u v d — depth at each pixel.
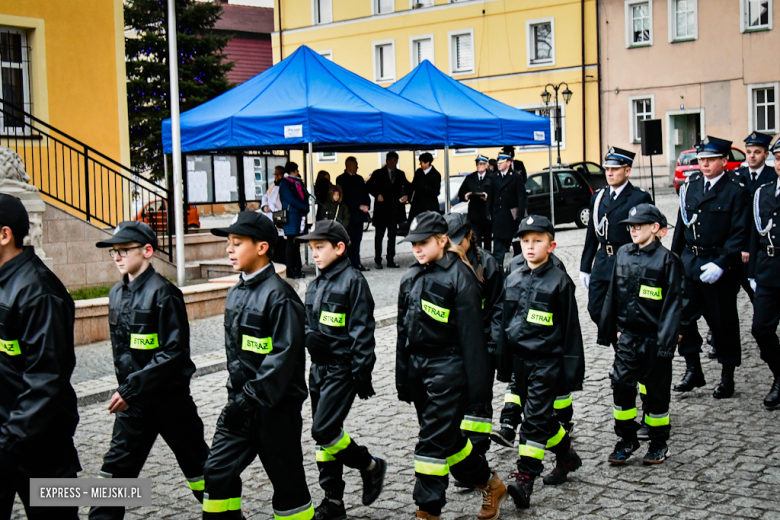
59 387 3.65
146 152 34.59
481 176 15.48
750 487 5.05
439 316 4.39
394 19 41.34
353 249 15.78
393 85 15.93
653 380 5.51
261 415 4.02
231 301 4.17
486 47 39.03
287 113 11.72
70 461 3.88
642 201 6.93
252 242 4.08
